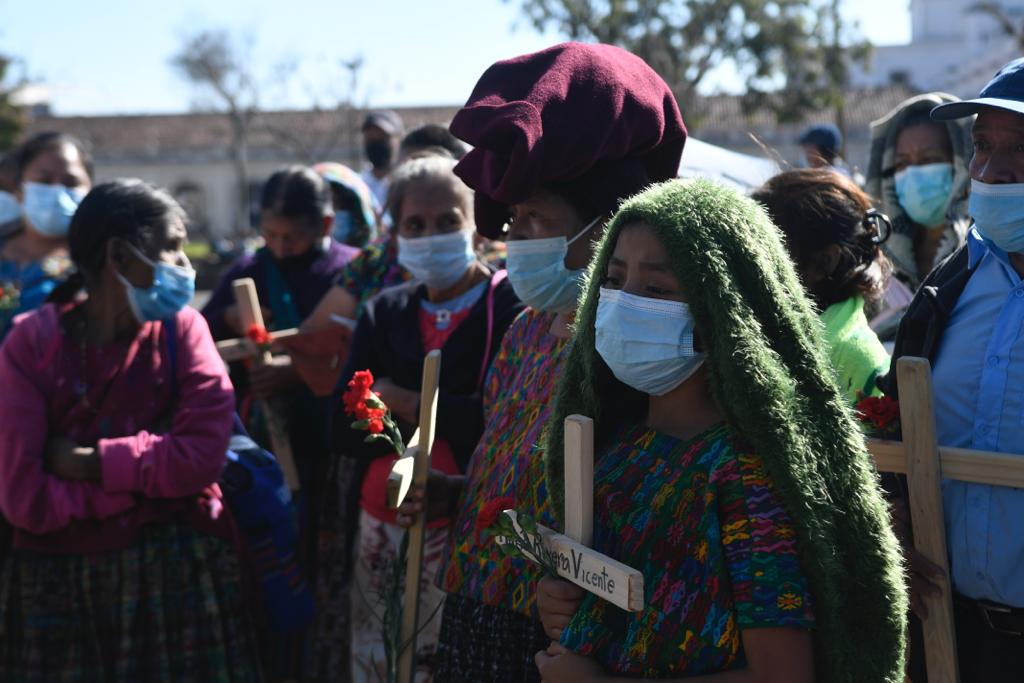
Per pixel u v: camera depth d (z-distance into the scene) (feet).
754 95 102.17
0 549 11.69
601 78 8.88
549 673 6.89
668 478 6.56
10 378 11.27
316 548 15.93
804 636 6.07
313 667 14.78
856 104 145.48
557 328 9.18
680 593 6.34
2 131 150.20
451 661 9.04
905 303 13.64
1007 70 8.48
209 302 17.22
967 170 13.03
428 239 11.82
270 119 186.19
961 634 8.73
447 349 11.78
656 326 6.57
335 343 15.19
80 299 11.73
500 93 8.94
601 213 8.98
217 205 184.55
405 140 15.88
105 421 11.44
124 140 187.11
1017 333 8.46
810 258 9.58
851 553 6.16
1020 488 8.09
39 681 11.24
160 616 11.42
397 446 9.65
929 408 7.98
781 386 6.18
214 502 11.86
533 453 8.45
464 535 9.16
